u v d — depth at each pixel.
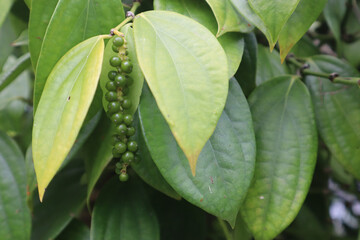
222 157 0.44
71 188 0.55
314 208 0.66
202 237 0.54
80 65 0.40
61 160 0.38
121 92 0.42
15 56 0.69
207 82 0.39
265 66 0.53
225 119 0.45
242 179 0.44
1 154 0.52
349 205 0.79
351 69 0.53
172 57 0.39
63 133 0.39
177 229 0.54
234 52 0.45
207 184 0.43
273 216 0.47
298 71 0.53
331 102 0.51
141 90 0.42
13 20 0.56
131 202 0.51
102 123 0.49
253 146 0.45
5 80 0.50
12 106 0.67
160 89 0.38
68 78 0.40
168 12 0.41
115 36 0.42
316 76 0.52
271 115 0.49
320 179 0.65
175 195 0.47
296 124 0.48
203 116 0.38
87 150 0.50
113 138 0.43
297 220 0.66
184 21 0.41
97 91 0.44
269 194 0.47
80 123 0.38
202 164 0.44
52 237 0.51
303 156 0.48
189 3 0.46
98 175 0.47
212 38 0.40
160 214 0.54
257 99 0.49
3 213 0.51
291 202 0.47
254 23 0.43
